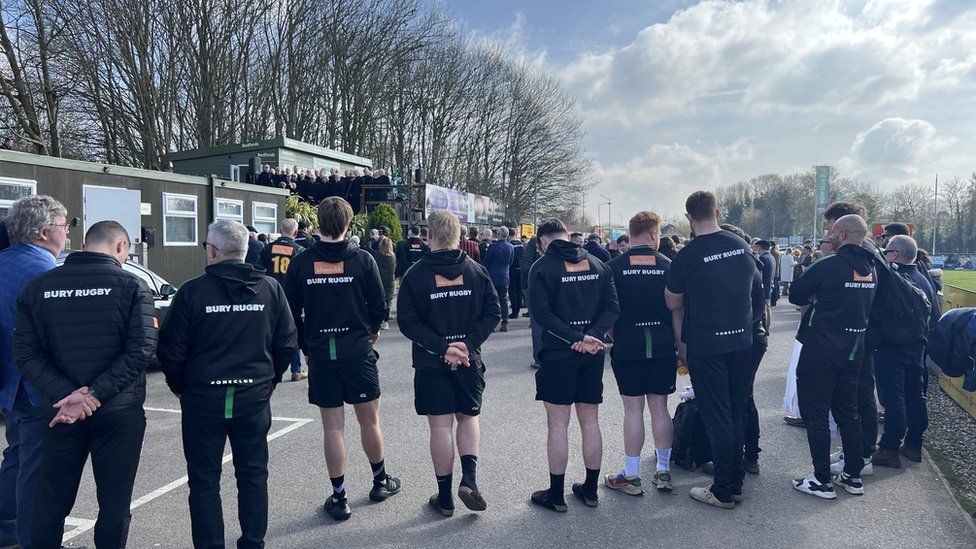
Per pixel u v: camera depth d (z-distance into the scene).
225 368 3.02
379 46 31.42
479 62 45.19
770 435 5.57
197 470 3.04
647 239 4.24
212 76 24.62
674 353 4.19
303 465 4.78
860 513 3.97
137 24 21.78
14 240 3.30
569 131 51.81
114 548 2.95
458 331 3.79
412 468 4.70
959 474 4.68
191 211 12.43
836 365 4.12
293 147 20.17
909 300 4.49
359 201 19.72
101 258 2.96
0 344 3.12
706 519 3.88
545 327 3.83
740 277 3.94
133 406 2.96
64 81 18.56
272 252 6.84
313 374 3.80
